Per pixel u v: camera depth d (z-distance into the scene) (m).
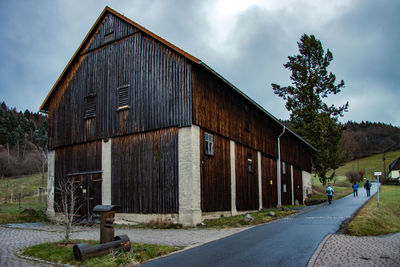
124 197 17.94
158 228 15.68
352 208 22.58
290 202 31.66
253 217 18.14
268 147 27.06
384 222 16.64
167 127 16.98
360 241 11.08
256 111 25.12
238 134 21.47
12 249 10.76
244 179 21.88
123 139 18.58
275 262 8.53
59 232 14.93
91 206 19.25
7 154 66.56
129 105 18.58
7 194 38.88
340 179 78.88
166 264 8.54
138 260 8.90
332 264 8.23
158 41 18.00
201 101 17.23
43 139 84.81
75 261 8.66
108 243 9.23
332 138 42.06
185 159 16.16
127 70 19.08
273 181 27.59
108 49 20.25
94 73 20.66
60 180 21.19
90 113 20.33
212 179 17.70
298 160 35.94
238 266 8.23
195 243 11.35
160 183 16.75
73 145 21.00
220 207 18.23
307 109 42.28
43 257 9.27
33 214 21.38
